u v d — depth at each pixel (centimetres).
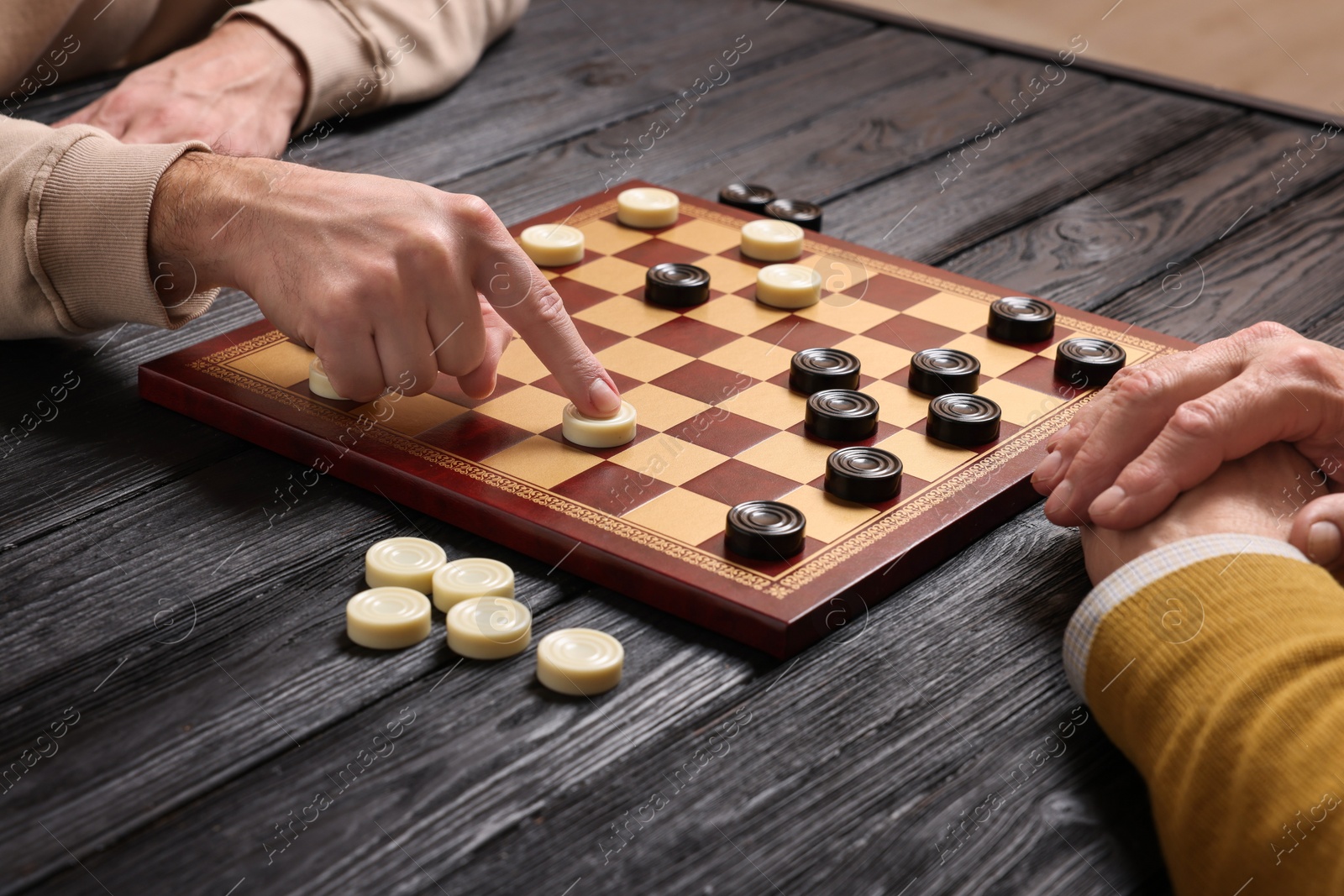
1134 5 338
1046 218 164
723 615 89
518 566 98
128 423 114
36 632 87
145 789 74
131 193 112
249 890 67
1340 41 314
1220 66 333
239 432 113
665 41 218
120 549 96
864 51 217
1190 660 78
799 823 73
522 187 164
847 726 81
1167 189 173
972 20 355
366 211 106
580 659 84
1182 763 75
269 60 166
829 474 103
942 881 70
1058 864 72
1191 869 74
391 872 69
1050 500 99
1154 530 91
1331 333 137
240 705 81
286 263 107
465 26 193
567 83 199
